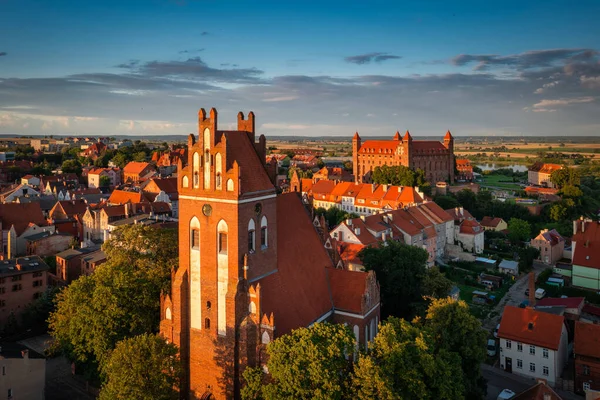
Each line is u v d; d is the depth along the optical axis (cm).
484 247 16012
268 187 5469
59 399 6831
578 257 11725
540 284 12012
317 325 4722
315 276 6206
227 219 5072
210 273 5266
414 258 8238
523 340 7750
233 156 5172
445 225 14812
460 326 5981
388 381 4378
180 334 5484
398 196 17150
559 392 7325
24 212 13800
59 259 11519
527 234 16125
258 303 5050
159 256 7656
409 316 8031
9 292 9662
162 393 4769
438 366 4809
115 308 6297
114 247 7850
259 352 5078
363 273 6281
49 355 7581
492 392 7238
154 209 14988
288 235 6100
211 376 5356
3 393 6372
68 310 6912
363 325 6019
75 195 18812
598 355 7069
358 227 11288
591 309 9081
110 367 4944
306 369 4331
